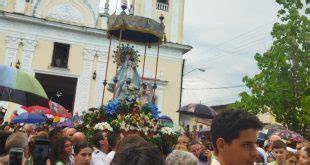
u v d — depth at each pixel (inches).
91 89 1176.8
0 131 252.2
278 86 833.5
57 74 1153.4
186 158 135.6
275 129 673.6
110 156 259.4
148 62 1235.9
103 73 1192.2
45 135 289.1
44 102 356.5
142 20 571.8
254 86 880.9
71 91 1224.2
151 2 1285.7
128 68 557.3
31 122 626.8
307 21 815.1
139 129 383.2
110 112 410.6
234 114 94.0
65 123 614.5
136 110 413.7
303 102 711.7
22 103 360.2
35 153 201.6
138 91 538.3
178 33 1291.8
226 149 93.1
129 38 648.4
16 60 1116.5
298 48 820.6
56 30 1165.7
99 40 1200.8
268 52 860.6
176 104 1245.7
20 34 1127.0
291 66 828.0
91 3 1219.2
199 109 695.1
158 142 384.8
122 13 569.6
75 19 1200.8
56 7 1186.6
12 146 217.0
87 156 232.8
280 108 838.5
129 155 88.1
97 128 378.9
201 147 373.4
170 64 1263.5
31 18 1124.5
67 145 243.1
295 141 564.4
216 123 95.7
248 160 91.8
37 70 1134.4
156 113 437.1
